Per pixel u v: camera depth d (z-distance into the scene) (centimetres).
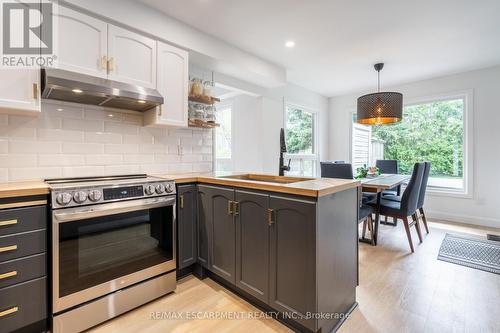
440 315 165
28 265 134
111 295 162
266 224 161
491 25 242
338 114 525
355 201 178
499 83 353
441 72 378
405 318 162
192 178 212
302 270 142
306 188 139
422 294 189
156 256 184
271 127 399
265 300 164
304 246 140
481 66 355
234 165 433
